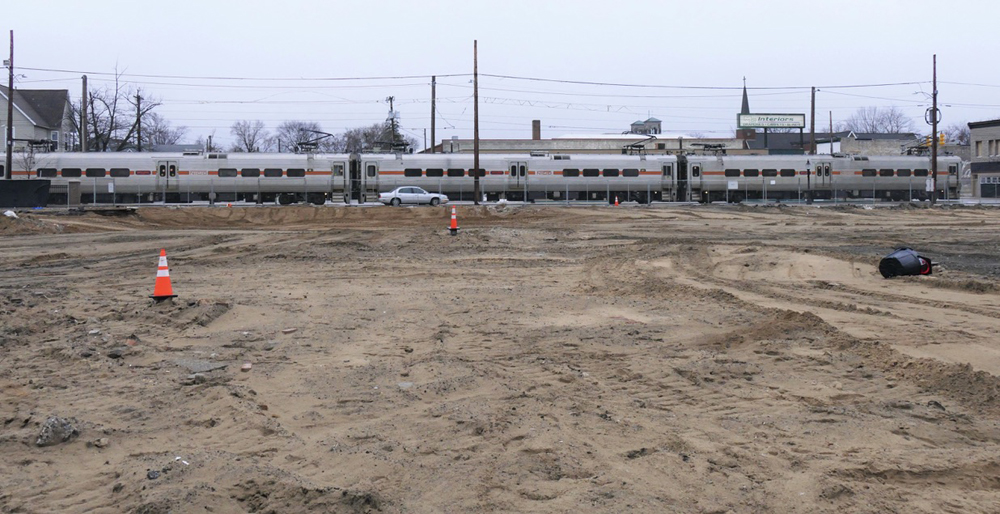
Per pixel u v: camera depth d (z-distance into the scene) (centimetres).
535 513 504
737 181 5500
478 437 648
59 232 3206
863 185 5675
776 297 1445
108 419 696
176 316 1222
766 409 742
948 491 548
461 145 7831
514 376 861
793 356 951
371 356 973
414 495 533
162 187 4869
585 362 934
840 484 545
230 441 641
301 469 580
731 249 2267
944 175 5812
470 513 504
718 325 1162
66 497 528
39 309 1256
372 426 683
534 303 1406
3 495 529
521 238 2869
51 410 722
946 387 801
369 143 11700
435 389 805
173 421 692
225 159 4941
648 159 5409
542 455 603
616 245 2562
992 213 4450
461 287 1645
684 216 4125
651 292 1528
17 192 4100
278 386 827
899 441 648
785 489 544
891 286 1566
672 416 717
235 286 1648
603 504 516
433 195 4941
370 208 4481
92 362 909
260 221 4203
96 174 4806
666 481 557
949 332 1080
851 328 1115
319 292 1562
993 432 669
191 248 2569
